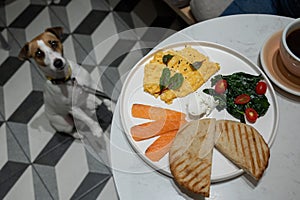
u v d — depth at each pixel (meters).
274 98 1.10
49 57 1.45
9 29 2.17
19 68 2.05
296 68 1.07
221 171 1.02
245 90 1.13
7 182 1.79
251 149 1.01
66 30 2.13
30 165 1.82
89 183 1.75
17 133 1.89
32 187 1.77
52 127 1.88
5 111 1.95
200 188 0.97
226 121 1.06
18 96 1.98
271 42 1.19
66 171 1.79
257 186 1.01
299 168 1.03
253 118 1.08
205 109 1.09
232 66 1.17
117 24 2.13
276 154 1.05
